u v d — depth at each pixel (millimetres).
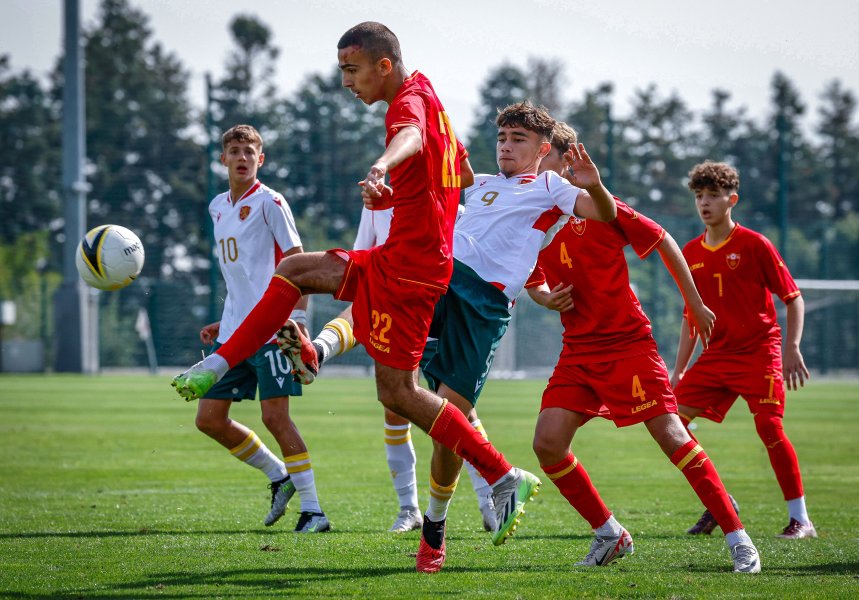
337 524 16922
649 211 83625
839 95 147750
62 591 11047
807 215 139375
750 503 20812
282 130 97250
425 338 11625
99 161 113625
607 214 12391
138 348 94438
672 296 85812
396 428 16406
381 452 29469
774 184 104062
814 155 142875
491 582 11695
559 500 20609
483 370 12867
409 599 10680
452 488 12453
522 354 84750
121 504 18812
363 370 90562
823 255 92750
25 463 25953
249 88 125875
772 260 17812
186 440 32219
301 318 16344
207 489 21219
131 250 16156
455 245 13023
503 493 11727
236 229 17516
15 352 91500
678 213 125875
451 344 12711
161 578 11820
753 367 17766
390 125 11172
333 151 98562
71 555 13367
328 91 99812
